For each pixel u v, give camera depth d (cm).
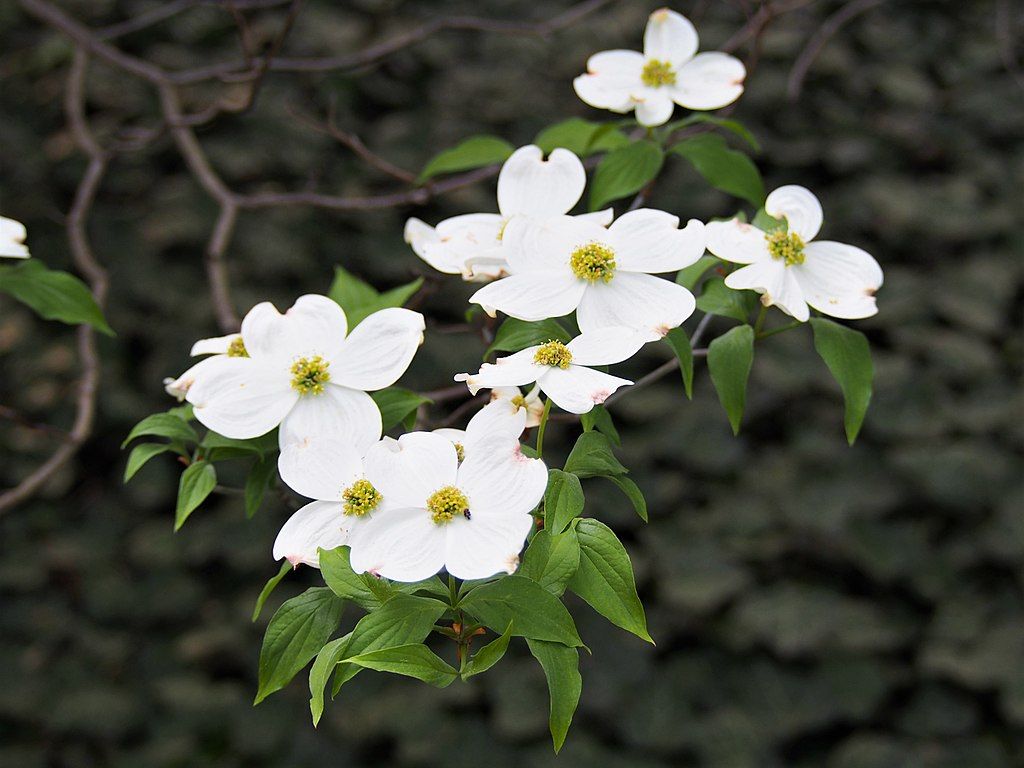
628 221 102
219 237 143
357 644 92
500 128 233
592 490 208
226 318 139
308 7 246
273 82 238
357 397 101
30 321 230
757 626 197
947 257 230
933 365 219
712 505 208
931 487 205
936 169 239
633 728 192
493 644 92
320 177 231
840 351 104
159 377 221
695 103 115
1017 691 191
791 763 201
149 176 237
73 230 149
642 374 215
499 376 97
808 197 105
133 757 203
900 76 239
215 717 204
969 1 255
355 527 96
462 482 95
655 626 199
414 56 240
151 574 217
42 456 222
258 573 217
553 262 101
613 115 225
